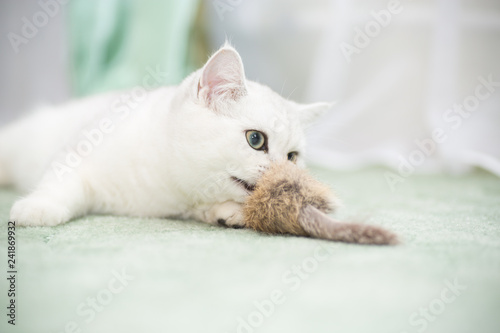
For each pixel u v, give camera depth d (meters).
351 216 0.79
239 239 0.68
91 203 0.80
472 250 0.64
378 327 0.54
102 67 1.23
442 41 1.20
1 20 1.50
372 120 1.37
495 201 0.92
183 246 0.65
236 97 0.76
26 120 0.98
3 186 1.01
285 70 1.44
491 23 1.23
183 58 1.21
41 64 1.53
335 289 0.57
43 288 0.57
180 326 0.54
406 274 0.59
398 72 1.33
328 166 1.35
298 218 0.68
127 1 1.20
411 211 0.84
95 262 0.61
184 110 0.76
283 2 1.38
